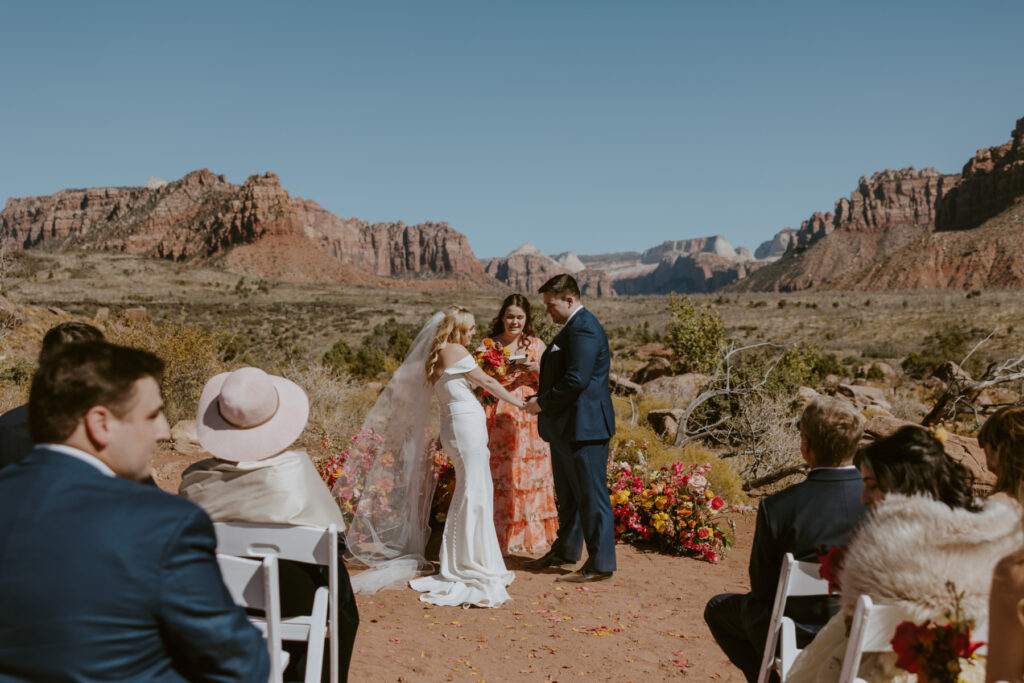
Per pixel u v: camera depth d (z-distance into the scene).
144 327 12.99
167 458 9.10
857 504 2.90
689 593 5.68
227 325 87.19
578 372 5.43
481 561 5.34
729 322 89.31
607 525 5.68
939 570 2.14
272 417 2.88
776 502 3.02
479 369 5.41
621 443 9.65
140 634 1.54
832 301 114.88
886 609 2.19
